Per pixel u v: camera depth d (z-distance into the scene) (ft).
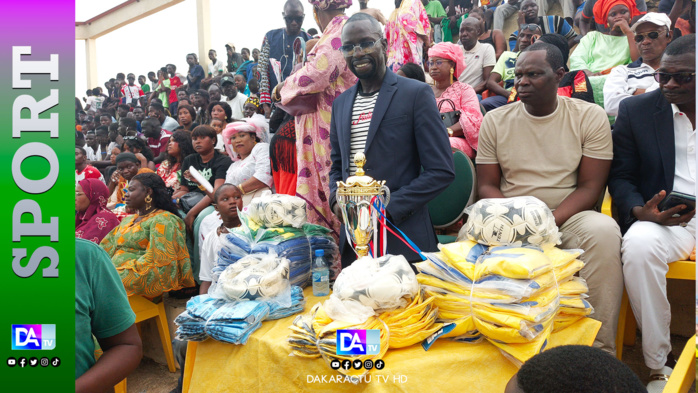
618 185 7.79
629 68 10.39
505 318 5.03
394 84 7.20
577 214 7.37
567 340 5.66
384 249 6.47
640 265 6.65
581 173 7.72
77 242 4.33
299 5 13.26
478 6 21.13
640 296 6.73
